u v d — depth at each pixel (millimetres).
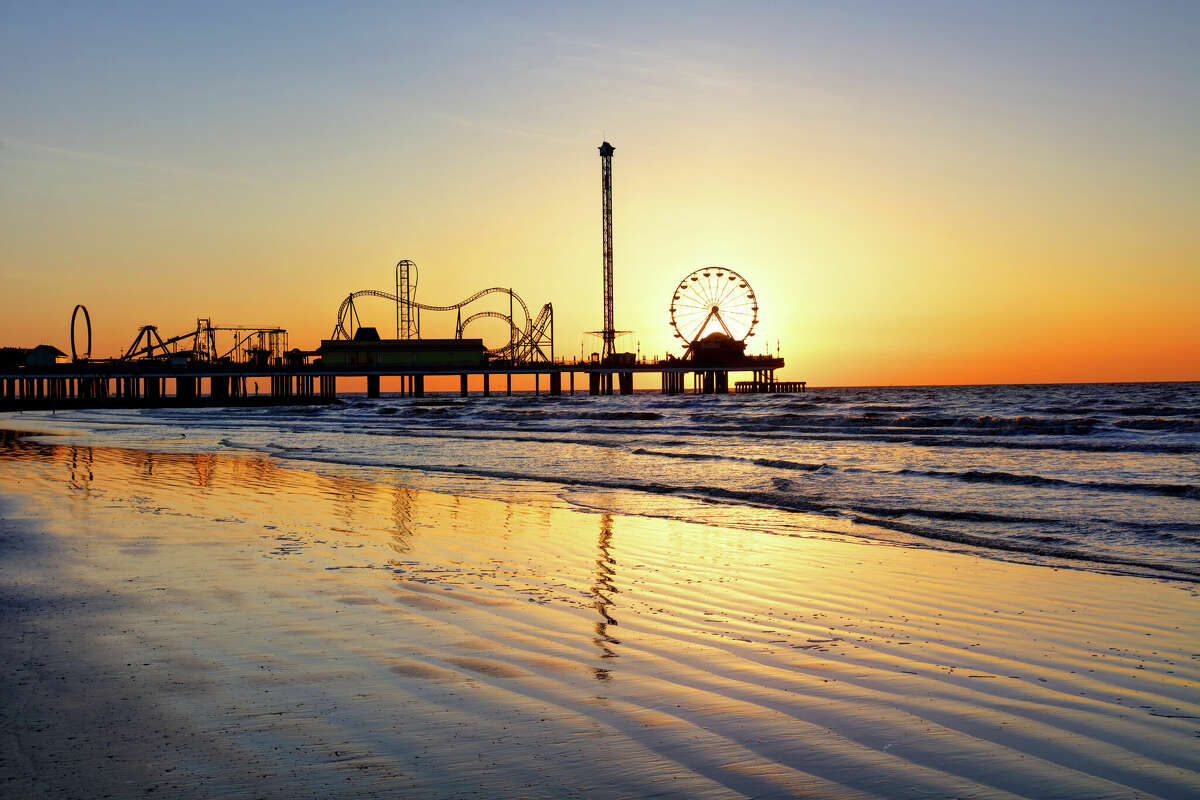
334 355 155500
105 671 7105
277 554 12805
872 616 9430
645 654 7824
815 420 59094
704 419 66375
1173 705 6488
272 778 5090
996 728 5980
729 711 6305
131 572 11328
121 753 5438
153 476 25359
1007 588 10969
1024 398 99375
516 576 11531
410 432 54812
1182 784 5059
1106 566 12516
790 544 14453
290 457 34062
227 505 18781
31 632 8344
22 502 18688
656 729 5934
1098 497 19984
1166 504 18656
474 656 7688
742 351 180625
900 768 5293
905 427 50094
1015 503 19297
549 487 23328
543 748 5574
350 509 18578
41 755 5395
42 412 110438
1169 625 9086
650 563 12625
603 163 174250
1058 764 5355
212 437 50125
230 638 8195
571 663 7516
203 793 4879
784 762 5375
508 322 176625
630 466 29594
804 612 9594
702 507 19328
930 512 17984
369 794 4891
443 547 13875
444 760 5375
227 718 6070
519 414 81438
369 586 10680
